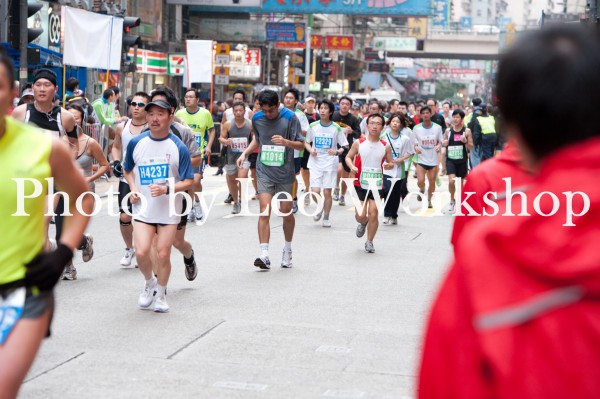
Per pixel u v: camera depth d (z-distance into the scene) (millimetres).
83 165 14438
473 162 29312
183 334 11070
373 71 137125
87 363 9602
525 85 3109
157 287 12336
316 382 9039
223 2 73688
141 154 12141
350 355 10172
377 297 13812
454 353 3172
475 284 3090
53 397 8383
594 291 2975
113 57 29969
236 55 69625
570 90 3053
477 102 34125
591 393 2957
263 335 11086
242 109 23688
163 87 15062
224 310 12586
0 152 5355
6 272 5316
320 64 61656
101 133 31172
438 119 34469
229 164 24156
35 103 12984
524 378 2994
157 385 8844
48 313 5426
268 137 15883
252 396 8539
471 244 3115
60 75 37094
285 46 80312
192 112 22688
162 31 68125
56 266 5305
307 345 10609
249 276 15430
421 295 14062
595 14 23719
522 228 3053
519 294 3043
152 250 12930
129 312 12273
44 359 9703
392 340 10961
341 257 17859
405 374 9391
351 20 123875
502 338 3025
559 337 2984
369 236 18516
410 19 148750
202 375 9234
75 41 28875
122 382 8922
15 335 5238
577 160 3070
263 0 78938
